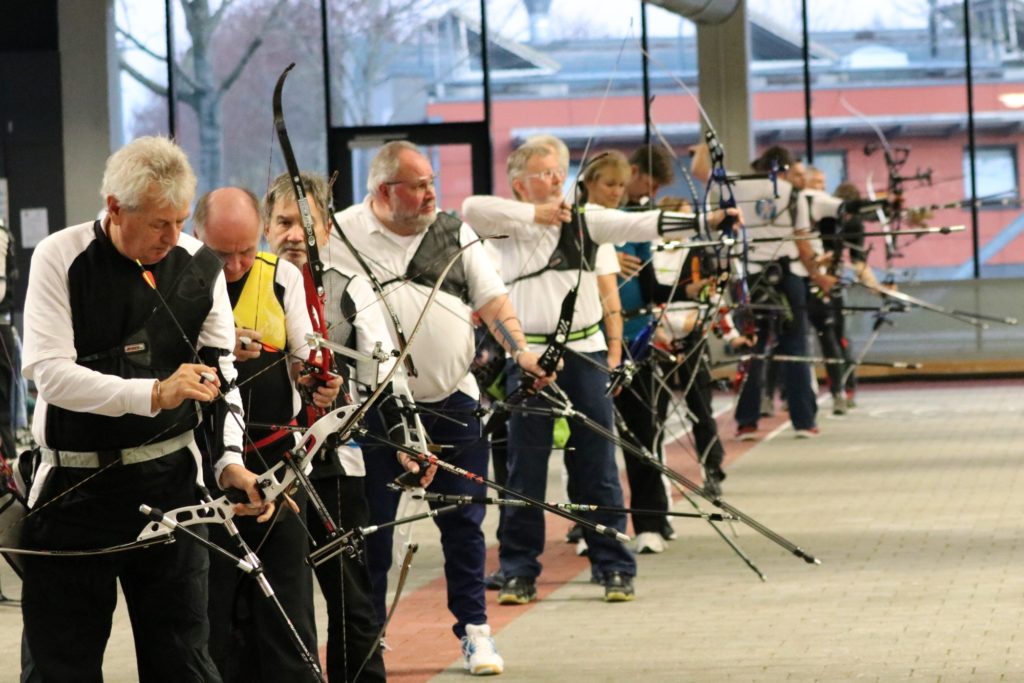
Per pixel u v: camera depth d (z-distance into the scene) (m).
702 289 11.03
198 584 5.45
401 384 6.83
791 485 14.32
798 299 17.11
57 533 5.25
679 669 7.82
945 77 26.56
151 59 24.88
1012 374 25.73
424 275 7.47
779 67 26.62
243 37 24.91
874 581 9.91
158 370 5.27
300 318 6.27
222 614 6.20
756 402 17.86
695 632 8.65
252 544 6.17
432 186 7.46
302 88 25.03
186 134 25.03
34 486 5.32
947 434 17.88
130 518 5.27
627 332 11.04
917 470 14.96
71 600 5.32
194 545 5.42
